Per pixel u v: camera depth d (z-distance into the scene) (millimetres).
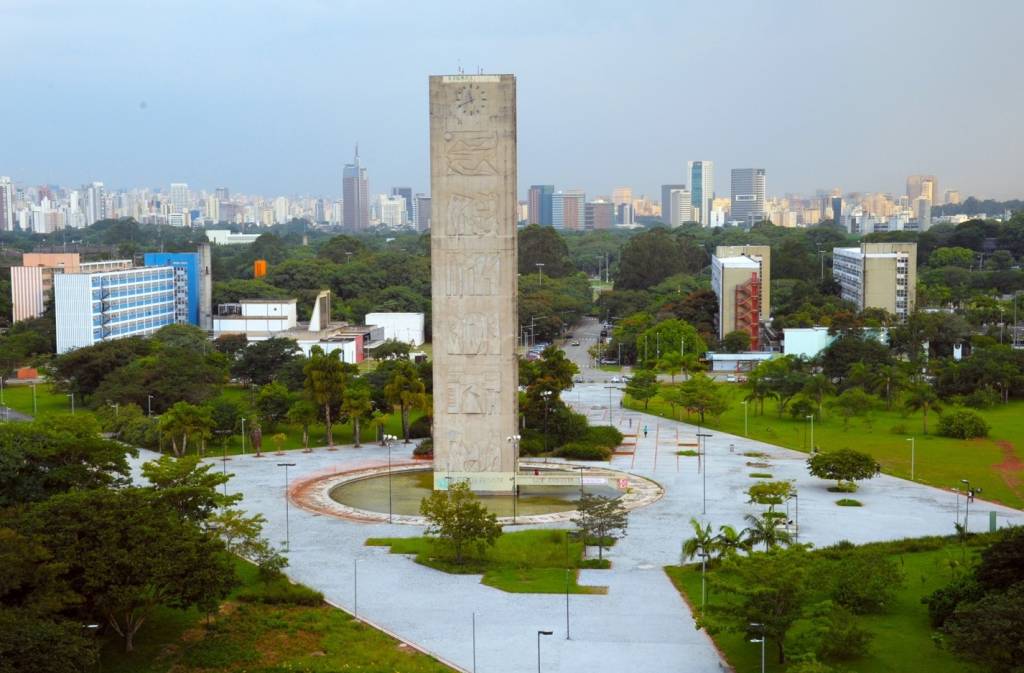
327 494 146125
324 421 183750
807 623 94125
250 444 180750
